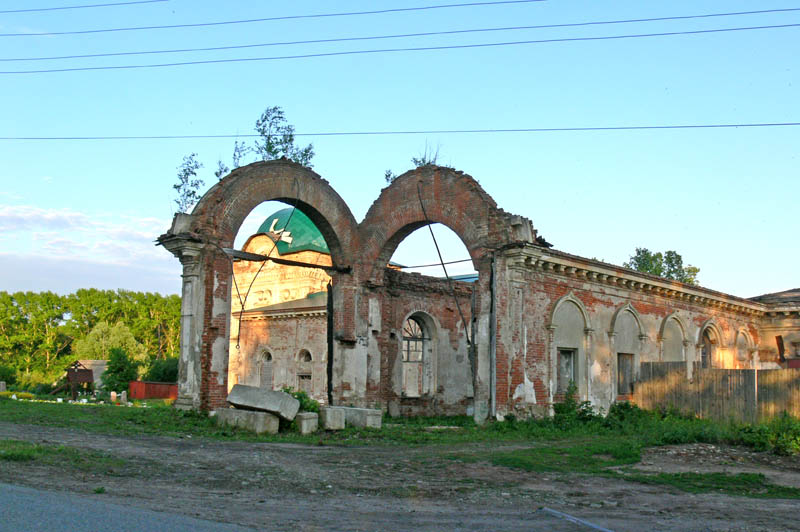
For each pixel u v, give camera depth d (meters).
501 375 21.19
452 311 31.39
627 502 9.88
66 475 10.02
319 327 37.59
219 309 20.45
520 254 21.41
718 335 33.41
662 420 22.06
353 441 16.64
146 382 43.00
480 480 11.41
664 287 28.70
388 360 28.02
